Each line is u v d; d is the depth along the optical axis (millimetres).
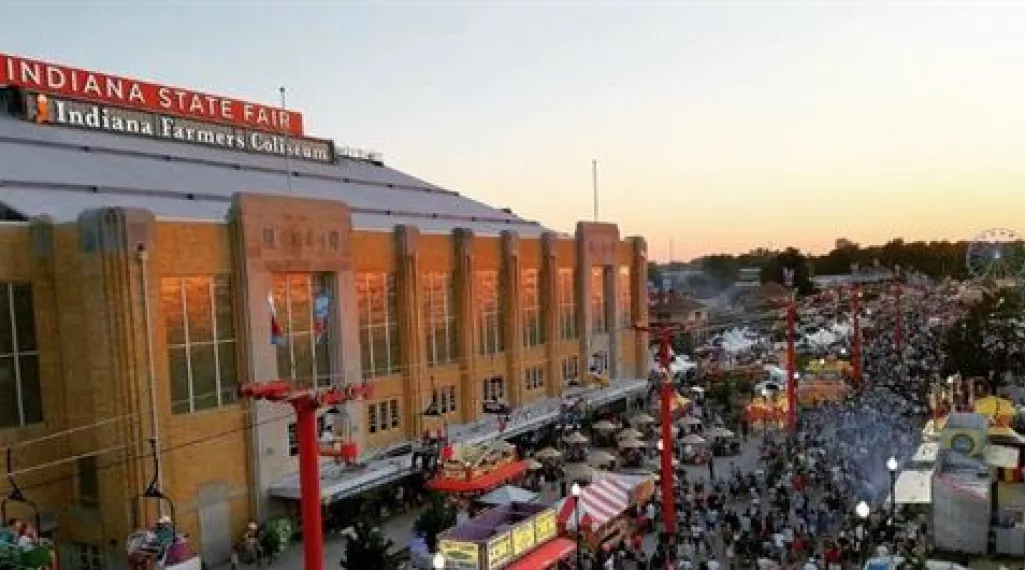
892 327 129625
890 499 38375
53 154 50344
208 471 40531
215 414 41125
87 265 37188
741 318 135625
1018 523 38875
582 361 76438
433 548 34281
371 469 45656
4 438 35875
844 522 39406
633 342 85812
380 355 53438
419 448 48812
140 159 56531
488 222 83750
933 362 93062
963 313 128750
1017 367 89000
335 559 39000
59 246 37969
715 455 58844
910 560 29047
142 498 36844
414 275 55625
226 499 41375
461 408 60938
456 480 44062
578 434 58125
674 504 42781
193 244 40562
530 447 61281
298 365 46500
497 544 29359
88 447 37781
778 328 118688
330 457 44344
